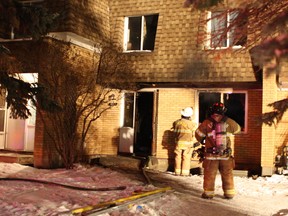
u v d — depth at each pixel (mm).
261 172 12922
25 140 14734
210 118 9172
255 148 13867
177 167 13570
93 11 14836
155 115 15172
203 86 14711
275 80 12727
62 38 13742
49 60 12250
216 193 9852
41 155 12891
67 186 9195
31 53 12328
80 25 13859
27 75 13695
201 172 13961
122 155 15594
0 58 8797
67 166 12867
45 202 7566
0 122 15070
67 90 12664
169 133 15016
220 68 13781
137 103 15938
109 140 15789
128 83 14211
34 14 8875
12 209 6914
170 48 14664
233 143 14133
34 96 9203
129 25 16062
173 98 15070
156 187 10055
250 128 14000
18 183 9477
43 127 12930
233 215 7633
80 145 13922
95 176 11547
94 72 13367
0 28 9445
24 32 9422
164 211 7641
